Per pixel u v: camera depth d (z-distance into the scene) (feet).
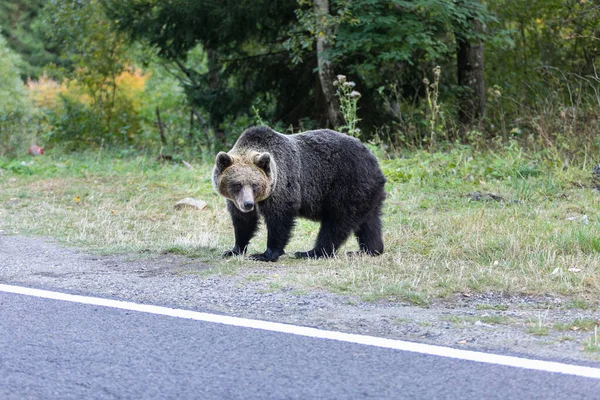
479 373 18.69
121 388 17.81
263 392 17.54
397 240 37.65
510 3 82.84
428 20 71.46
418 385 17.92
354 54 75.46
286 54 81.92
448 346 20.90
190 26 78.13
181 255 34.37
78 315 23.93
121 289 27.53
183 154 75.72
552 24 81.71
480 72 78.79
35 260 33.04
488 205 45.73
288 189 33.06
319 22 68.08
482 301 26.18
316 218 34.73
